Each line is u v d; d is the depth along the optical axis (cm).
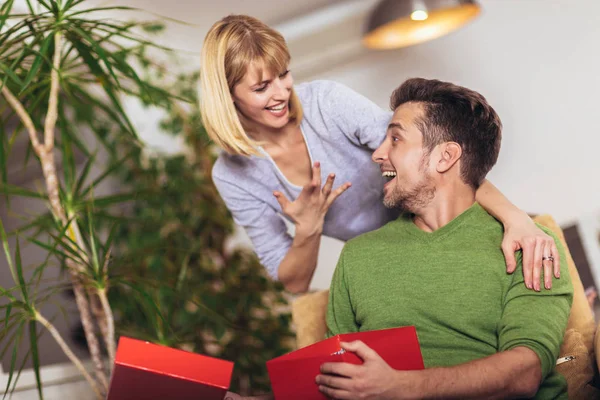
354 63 331
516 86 304
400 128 141
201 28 326
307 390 114
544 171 297
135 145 327
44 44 174
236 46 153
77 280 193
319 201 169
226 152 184
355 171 180
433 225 142
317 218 171
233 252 336
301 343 167
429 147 138
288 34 324
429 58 320
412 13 262
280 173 180
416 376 110
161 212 323
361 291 142
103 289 188
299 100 170
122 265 207
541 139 298
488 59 309
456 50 315
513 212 135
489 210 138
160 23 315
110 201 199
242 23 156
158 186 332
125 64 184
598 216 259
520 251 131
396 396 109
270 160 178
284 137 175
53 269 300
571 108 293
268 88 157
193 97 333
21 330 179
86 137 319
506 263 129
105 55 172
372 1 306
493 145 140
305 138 175
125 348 110
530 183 299
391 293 138
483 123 138
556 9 295
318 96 173
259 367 314
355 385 109
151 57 330
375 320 138
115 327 257
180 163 333
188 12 315
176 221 328
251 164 182
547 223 154
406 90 145
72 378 288
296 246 177
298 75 337
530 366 115
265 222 191
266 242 193
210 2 310
